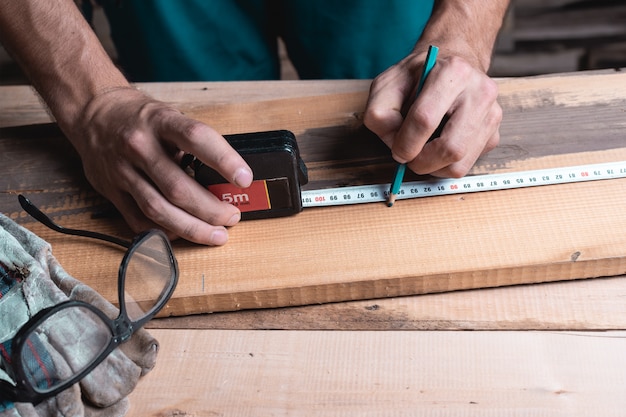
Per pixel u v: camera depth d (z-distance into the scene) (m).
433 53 1.14
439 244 1.16
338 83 1.54
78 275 1.17
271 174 1.16
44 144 1.44
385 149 1.34
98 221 1.28
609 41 2.79
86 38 1.34
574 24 2.82
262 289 1.13
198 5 1.83
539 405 0.99
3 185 1.36
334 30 1.86
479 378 1.03
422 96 1.13
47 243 1.10
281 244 1.19
